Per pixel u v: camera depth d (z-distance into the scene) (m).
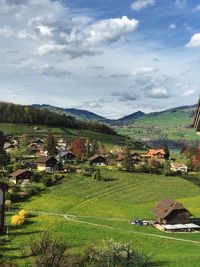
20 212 102.19
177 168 186.50
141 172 171.38
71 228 93.69
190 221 111.00
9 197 123.56
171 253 73.19
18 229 92.00
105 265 45.03
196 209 126.56
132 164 173.12
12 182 143.62
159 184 154.50
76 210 118.31
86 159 199.25
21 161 179.62
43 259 42.12
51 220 102.12
